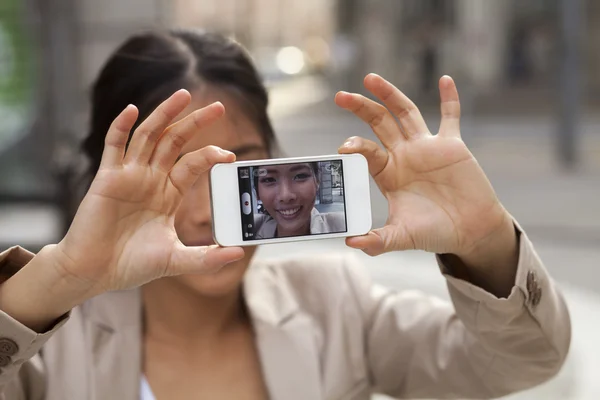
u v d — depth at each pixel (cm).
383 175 82
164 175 77
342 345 94
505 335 85
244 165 80
